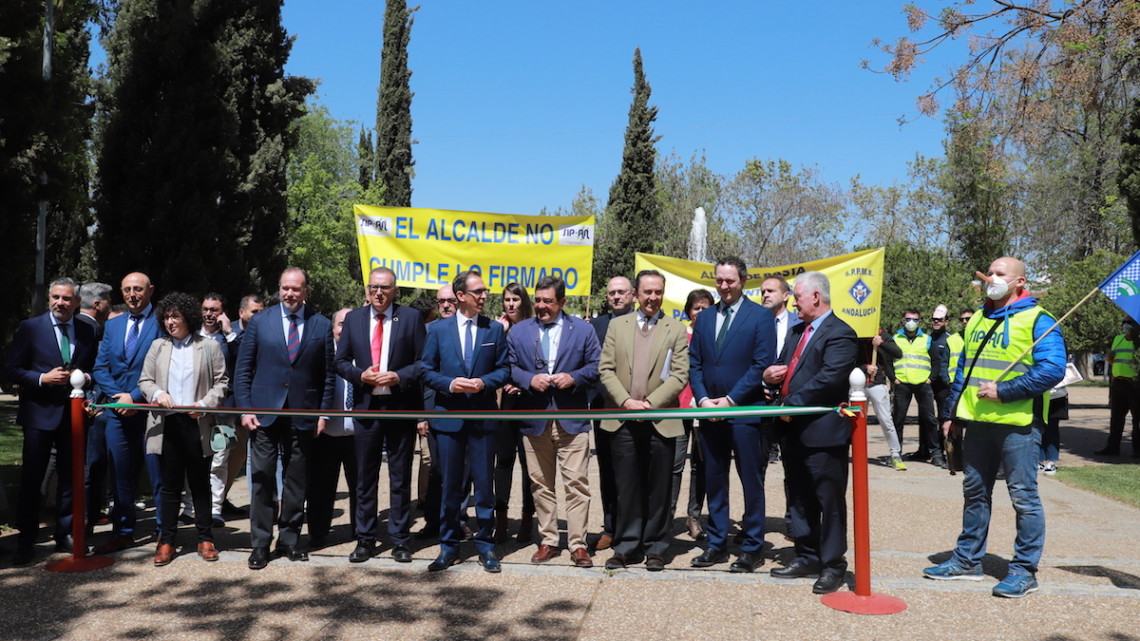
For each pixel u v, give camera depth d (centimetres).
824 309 580
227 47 1275
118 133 1187
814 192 4516
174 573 594
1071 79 1362
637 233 3098
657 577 585
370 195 4172
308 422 644
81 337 668
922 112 1475
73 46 1820
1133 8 1274
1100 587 550
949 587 552
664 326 630
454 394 617
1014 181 2753
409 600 532
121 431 658
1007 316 560
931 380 1137
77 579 578
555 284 635
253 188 1266
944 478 1023
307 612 508
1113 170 2561
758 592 548
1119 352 1239
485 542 613
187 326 649
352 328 641
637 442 613
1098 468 1094
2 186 769
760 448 609
